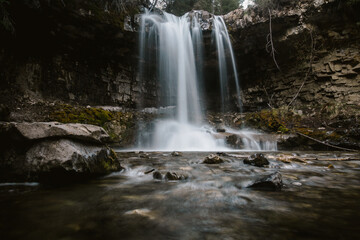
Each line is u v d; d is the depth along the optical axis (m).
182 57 12.30
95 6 8.58
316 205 1.78
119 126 8.66
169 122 11.94
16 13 7.12
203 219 1.48
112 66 11.57
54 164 2.43
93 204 1.79
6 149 2.59
